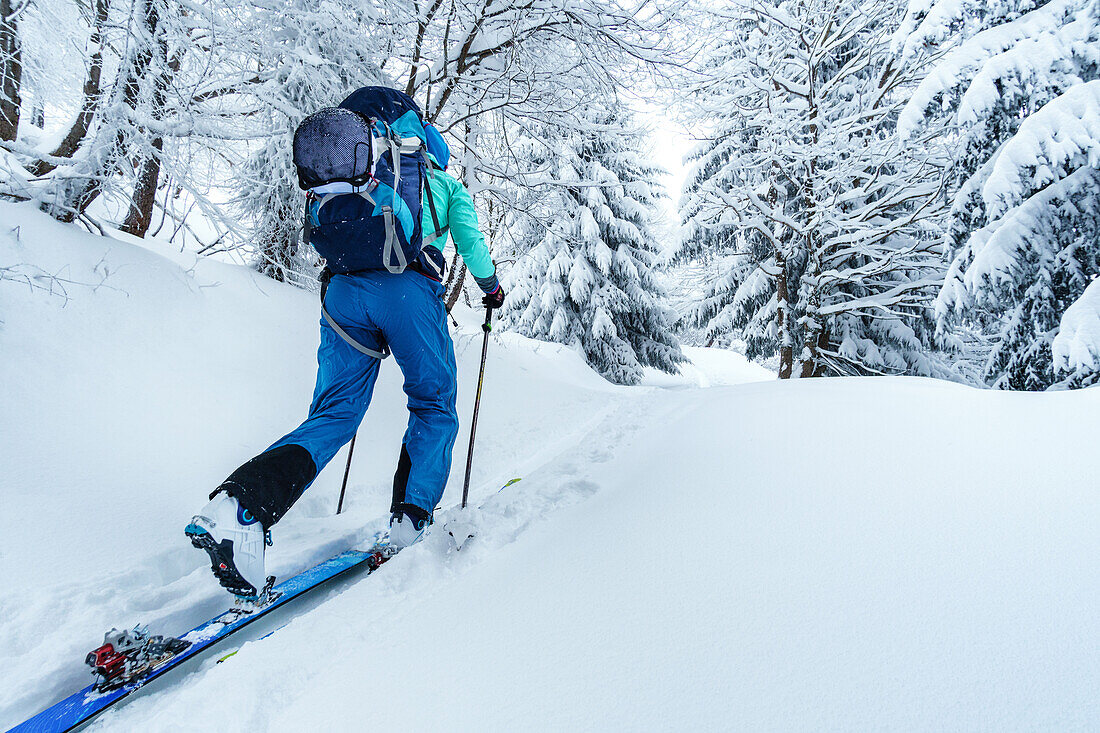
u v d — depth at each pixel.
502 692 0.82
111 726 0.98
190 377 3.04
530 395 5.75
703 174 13.53
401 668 0.94
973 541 0.98
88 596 1.46
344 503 2.53
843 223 9.64
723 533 1.18
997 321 6.69
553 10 5.07
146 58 3.31
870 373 10.98
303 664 1.01
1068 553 0.89
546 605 1.04
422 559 1.43
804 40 10.26
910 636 0.77
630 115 6.48
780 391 2.95
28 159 3.44
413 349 1.66
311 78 4.10
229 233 3.95
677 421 2.65
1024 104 5.45
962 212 6.08
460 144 6.27
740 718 0.69
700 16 5.68
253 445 2.78
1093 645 0.70
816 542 1.07
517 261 13.78
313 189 1.53
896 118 10.32
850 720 0.65
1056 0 5.50
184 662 1.14
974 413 1.75
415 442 1.71
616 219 14.04
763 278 12.80
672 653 0.83
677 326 16.08
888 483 1.28
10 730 0.98
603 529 1.34
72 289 2.96
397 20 4.54
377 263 1.57
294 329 4.21
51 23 3.33
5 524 1.71
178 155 3.59
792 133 9.87
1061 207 5.54
